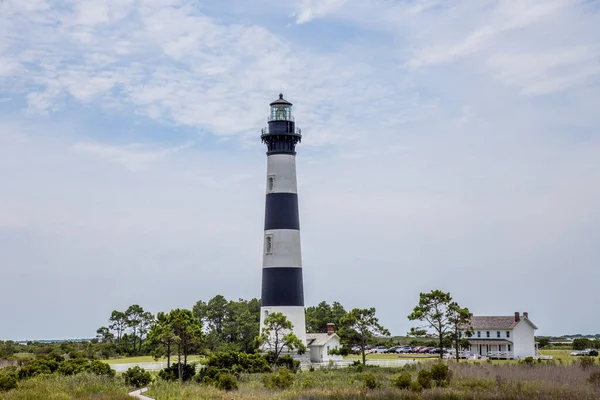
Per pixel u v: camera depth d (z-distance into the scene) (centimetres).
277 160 10731
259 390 7056
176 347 9550
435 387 6794
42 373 8481
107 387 7131
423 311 10175
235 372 8756
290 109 10981
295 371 9256
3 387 6894
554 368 8231
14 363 10444
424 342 18175
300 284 10600
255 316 14512
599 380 6738
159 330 8644
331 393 6431
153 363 11888
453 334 10250
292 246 10575
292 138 10800
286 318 10169
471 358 12950
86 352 14200
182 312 8825
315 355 11425
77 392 6681
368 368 9556
